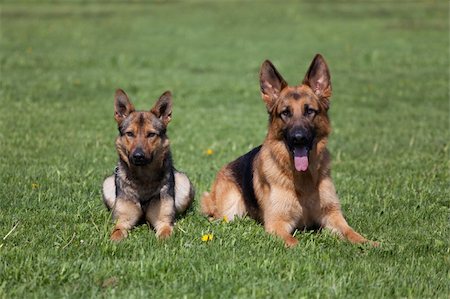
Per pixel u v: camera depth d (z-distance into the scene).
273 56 31.89
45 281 6.26
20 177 10.86
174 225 8.95
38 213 8.89
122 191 8.83
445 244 7.76
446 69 27.94
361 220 8.98
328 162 8.77
